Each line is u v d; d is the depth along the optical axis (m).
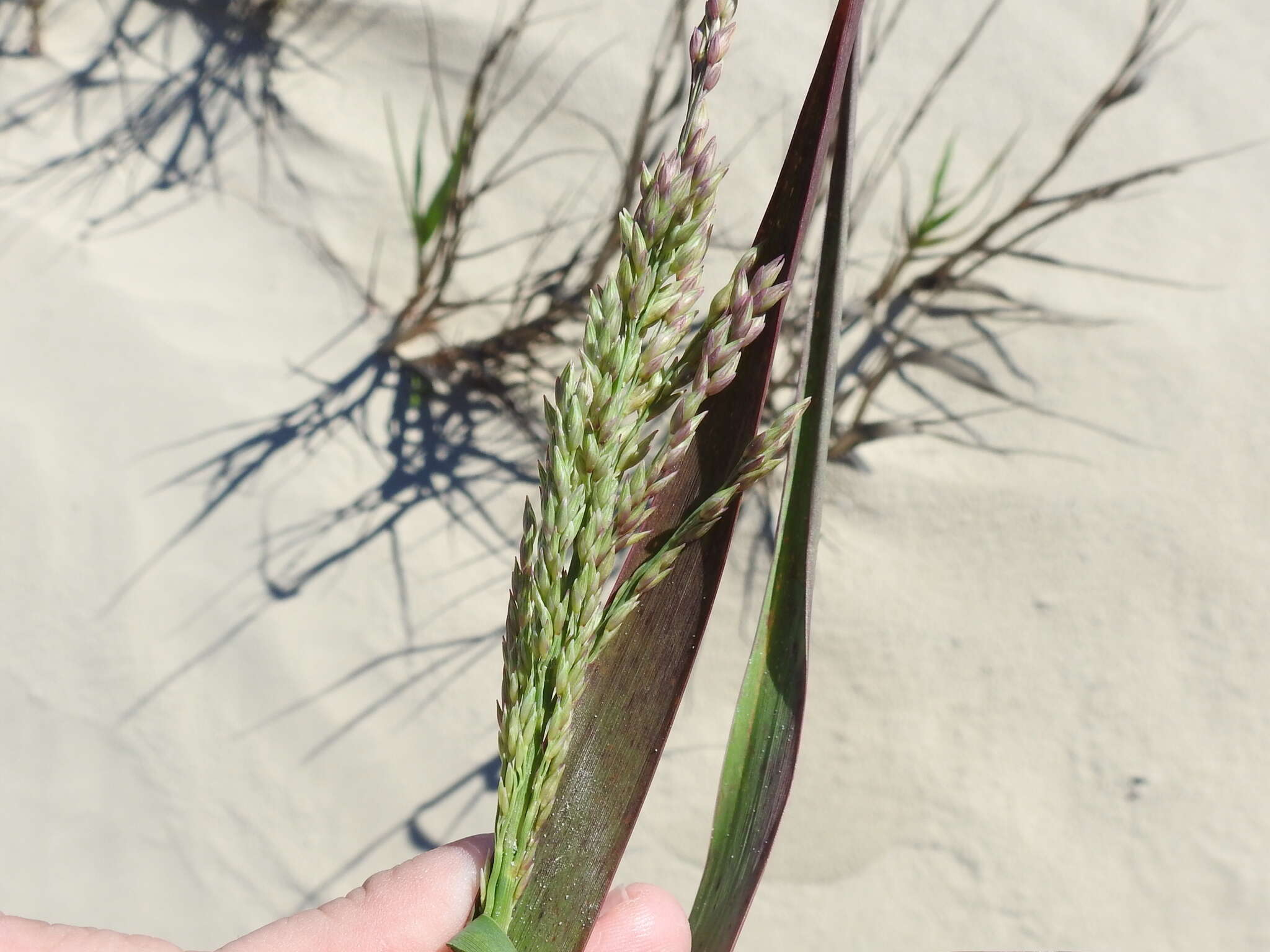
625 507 0.16
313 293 0.36
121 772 0.33
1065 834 0.33
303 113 0.37
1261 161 0.36
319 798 0.33
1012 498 0.35
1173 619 0.34
